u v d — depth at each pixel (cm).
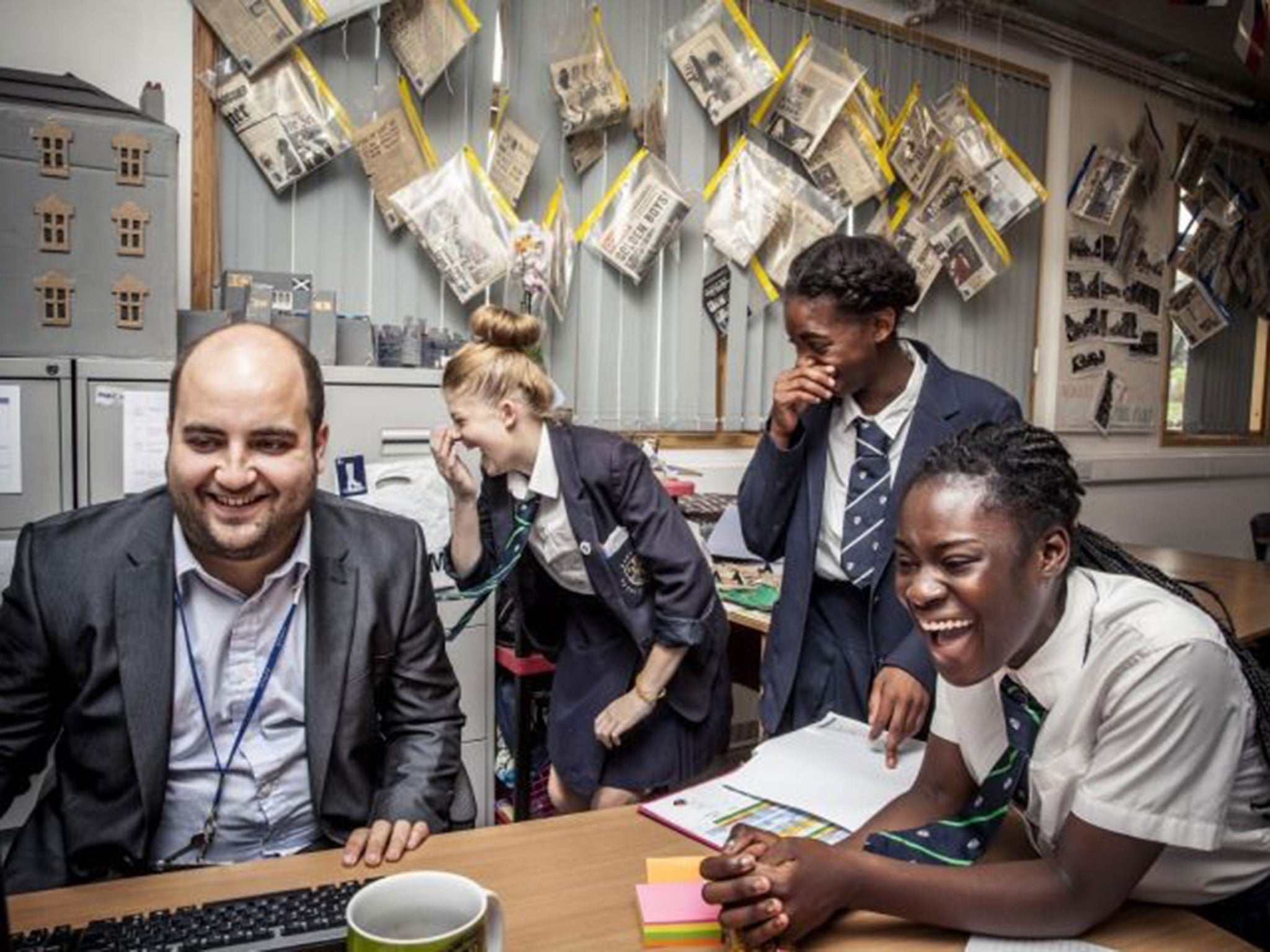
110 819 111
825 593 170
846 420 164
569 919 93
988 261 390
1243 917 100
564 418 191
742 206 331
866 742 138
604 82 297
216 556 110
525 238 275
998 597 85
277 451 107
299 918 89
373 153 267
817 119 338
